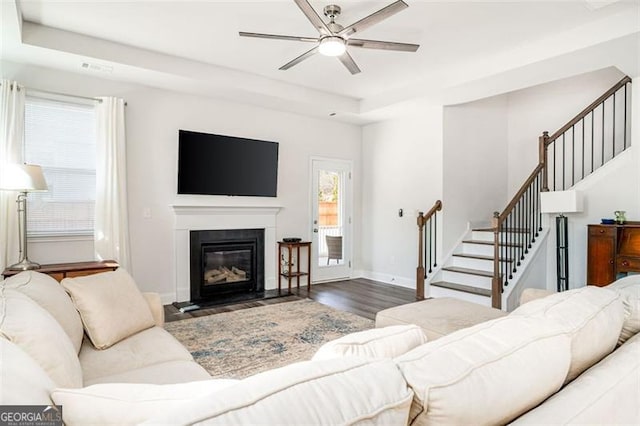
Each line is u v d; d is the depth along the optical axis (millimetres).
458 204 5512
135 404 746
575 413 809
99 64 3793
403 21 3283
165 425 505
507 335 914
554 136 4910
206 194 4906
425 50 3875
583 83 5410
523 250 4773
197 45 3811
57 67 3883
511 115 6219
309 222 6004
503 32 3488
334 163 6312
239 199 5270
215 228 5012
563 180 5273
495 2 2973
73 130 4047
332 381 633
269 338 3418
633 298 1368
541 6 3029
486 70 4125
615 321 1190
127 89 4375
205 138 4852
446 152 5363
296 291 5434
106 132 4137
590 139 5285
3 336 1090
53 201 3939
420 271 5082
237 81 4523
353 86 5086
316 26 2764
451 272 5145
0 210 3514
